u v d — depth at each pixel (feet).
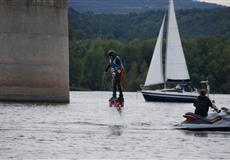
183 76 581.12
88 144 192.75
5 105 361.71
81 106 391.24
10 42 394.11
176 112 368.48
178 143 199.72
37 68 398.42
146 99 556.51
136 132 224.94
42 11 398.42
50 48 401.29
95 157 171.83
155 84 572.10
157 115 326.44
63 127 236.02
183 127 235.61
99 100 536.01
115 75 246.47
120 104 248.52
